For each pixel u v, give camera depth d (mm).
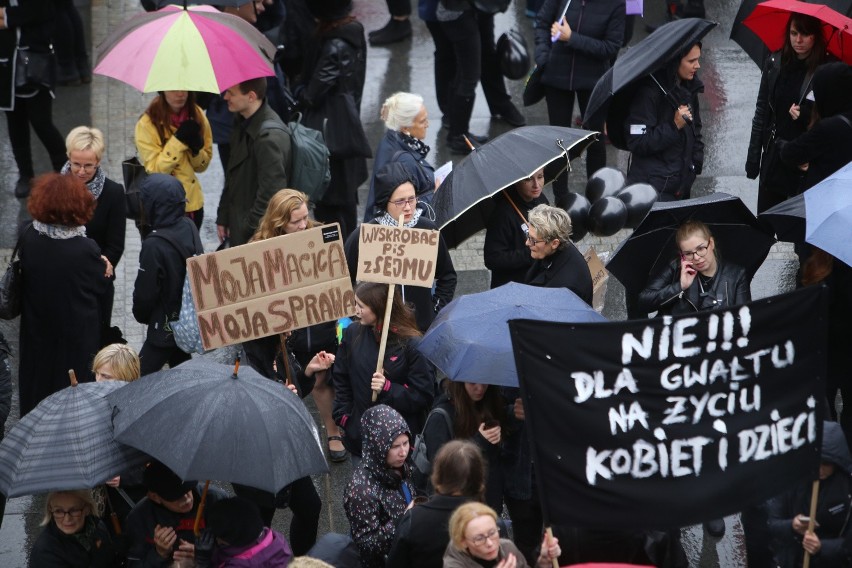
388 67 33281
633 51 23281
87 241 19172
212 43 21844
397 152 22016
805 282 18359
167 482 14055
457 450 13617
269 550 13578
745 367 12914
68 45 31562
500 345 15352
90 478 13555
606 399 12742
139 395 13906
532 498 16719
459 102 28953
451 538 12562
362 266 17203
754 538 15742
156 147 23109
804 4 22719
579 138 20500
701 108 31375
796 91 22969
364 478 14695
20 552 18344
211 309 16391
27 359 19547
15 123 27375
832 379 18875
